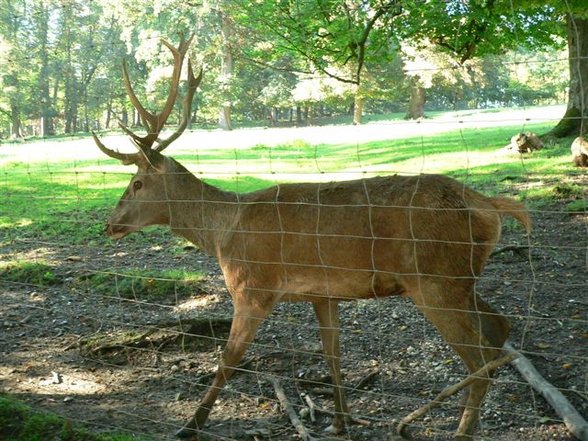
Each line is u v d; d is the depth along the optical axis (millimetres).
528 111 22328
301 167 12648
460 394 3883
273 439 3508
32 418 3488
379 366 4297
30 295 5859
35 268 6336
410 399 3820
